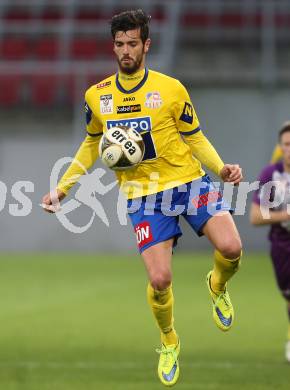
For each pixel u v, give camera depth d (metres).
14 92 74.81
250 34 78.38
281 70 72.81
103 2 80.38
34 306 39.50
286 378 22.22
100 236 66.75
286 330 31.86
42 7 81.06
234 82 70.94
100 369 23.66
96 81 69.69
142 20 17.69
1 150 67.19
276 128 70.56
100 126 19.19
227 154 70.88
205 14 80.56
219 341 29.27
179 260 63.84
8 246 67.56
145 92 18.09
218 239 17.89
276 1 79.94
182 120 18.33
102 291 45.34
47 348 27.69
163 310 18.12
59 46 77.31
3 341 29.28
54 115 74.75
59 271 55.69
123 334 31.00
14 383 21.50
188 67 74.44
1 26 78.12
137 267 58.03
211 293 19.48
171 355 18.56
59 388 20.78
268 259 64.62
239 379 22.06
